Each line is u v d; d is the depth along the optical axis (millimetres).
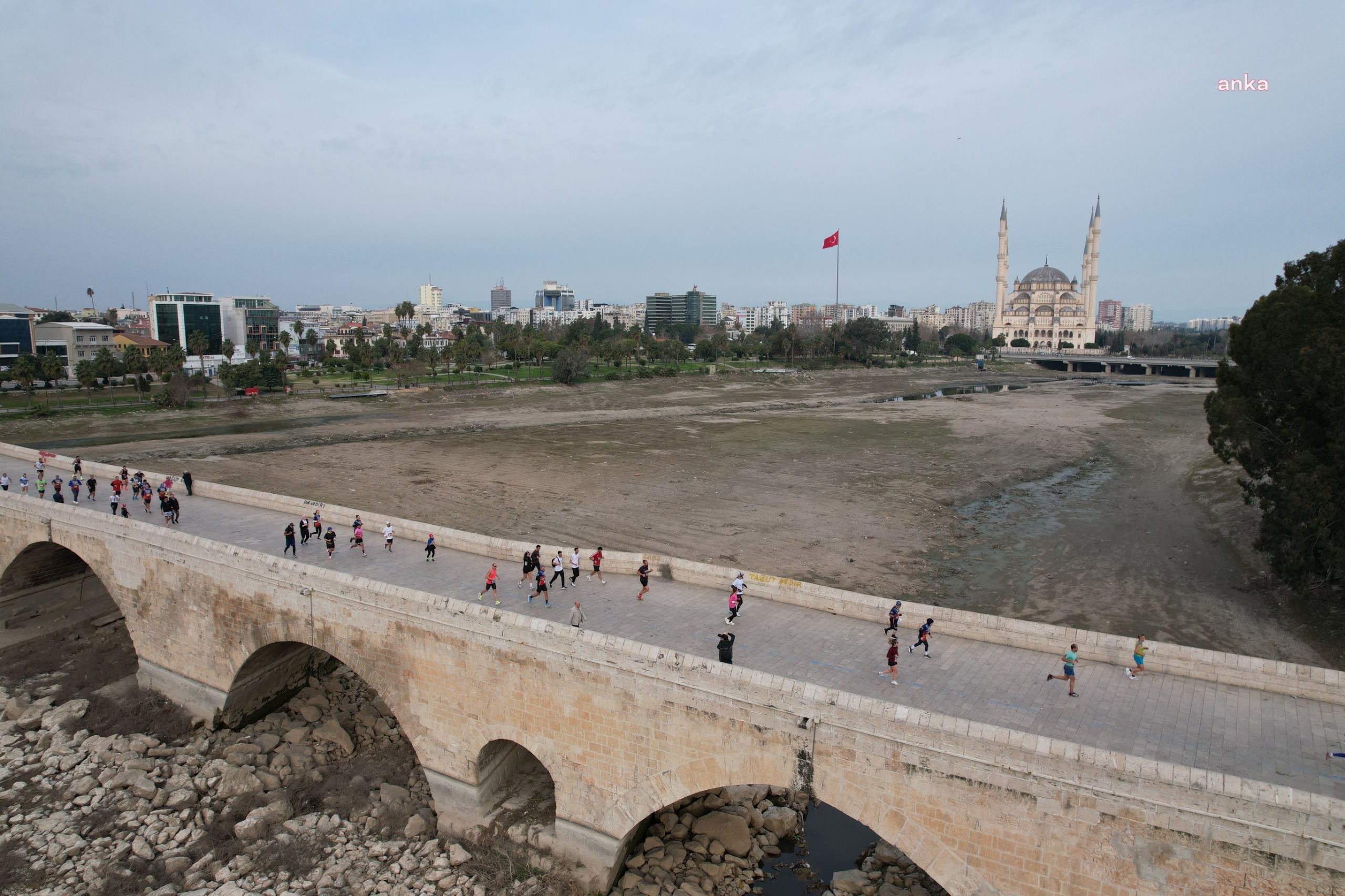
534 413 130625
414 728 28656
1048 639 26016
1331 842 15750
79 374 121125
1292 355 40281
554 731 25422
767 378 194750
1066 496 73250
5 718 35594
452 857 26766
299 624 30969
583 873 25578
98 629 44781
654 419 126250
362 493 70000
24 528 41094
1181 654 24219
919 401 157750
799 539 57875
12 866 26453
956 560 53562
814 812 31047
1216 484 71875
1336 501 37938
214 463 82812
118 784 30516
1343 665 36688
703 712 22500
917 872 26469
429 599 27328
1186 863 17141
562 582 32125
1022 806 18562
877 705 20031
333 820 28984
